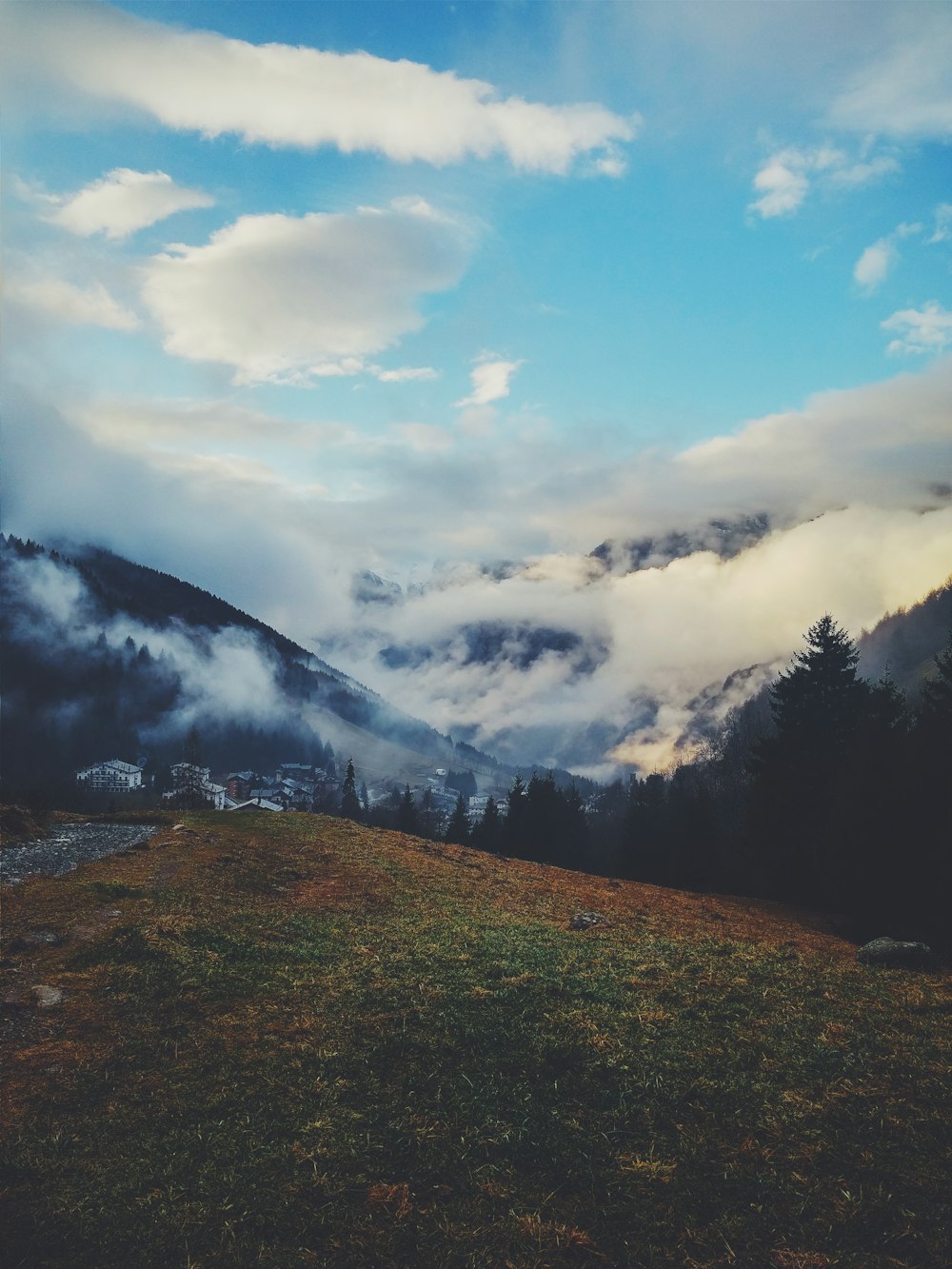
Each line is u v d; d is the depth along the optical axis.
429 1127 11.70
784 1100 12.37
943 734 35.69
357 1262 9.13
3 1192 10.10
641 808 72.44
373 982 17.61
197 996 16.39
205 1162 10.85
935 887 30.70
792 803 46.16
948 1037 14.78
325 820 57.16
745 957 20.69
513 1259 9.19
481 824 89.81
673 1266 9.12
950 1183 10.34
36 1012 15.34
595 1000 16.62
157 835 43.12
